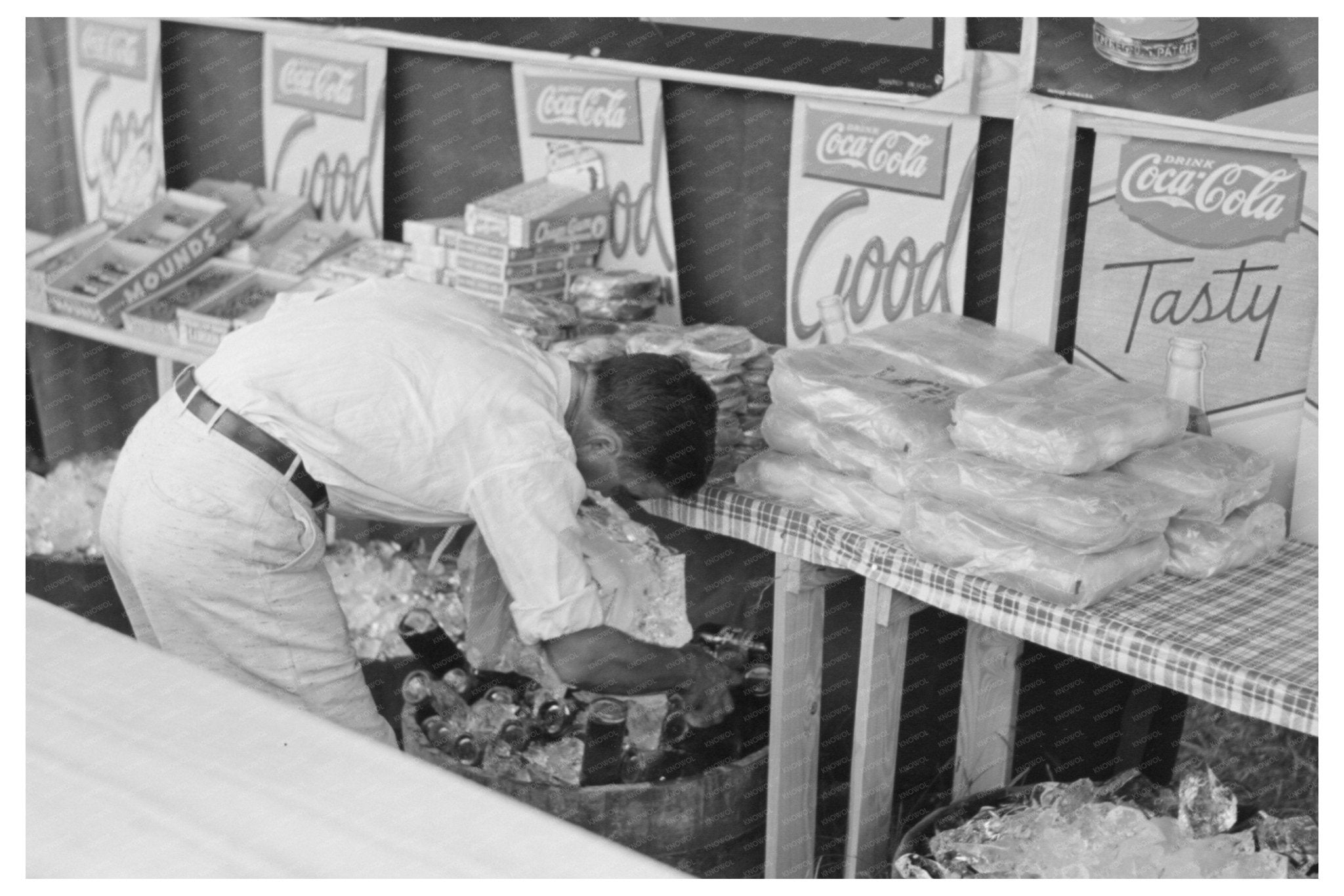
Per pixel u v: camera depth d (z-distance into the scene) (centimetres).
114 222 448
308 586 261
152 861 110
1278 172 252
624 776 274
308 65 418
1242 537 236
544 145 369
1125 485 223
